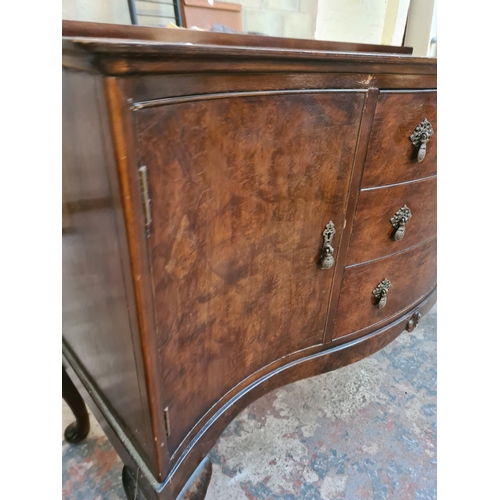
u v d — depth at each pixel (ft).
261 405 3.56
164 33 1.58
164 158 1.21
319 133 1.80
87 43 0.92
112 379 1.80
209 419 2.03
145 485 1.76
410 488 2.87
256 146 1.58
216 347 1.88
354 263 2.44
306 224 2.03
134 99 1.05
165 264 1.36
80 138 1.24
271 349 2.33
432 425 3.40
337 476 2.94
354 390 3.76
